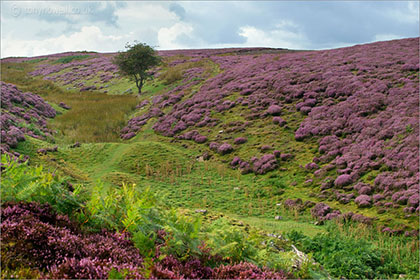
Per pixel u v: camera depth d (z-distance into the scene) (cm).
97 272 322
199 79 4859
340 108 2808
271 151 2550
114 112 4078
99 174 2133
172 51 8819
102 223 471
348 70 3591
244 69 4631
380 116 2520
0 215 384
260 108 3316
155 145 2783
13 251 326
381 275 1014
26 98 3641
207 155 2667
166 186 2062
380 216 1593
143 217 465
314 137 2600
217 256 471
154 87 5225
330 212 1686
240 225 951
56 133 3158
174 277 356
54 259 338
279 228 1402
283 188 2064
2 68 7706
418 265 1095
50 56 10169
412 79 2997
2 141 2172
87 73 6900
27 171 491
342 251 1047
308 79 3547
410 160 1908
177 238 431
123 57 5200
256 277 406
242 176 2311
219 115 3409
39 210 425
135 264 380
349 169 2064
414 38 4744
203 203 1806
